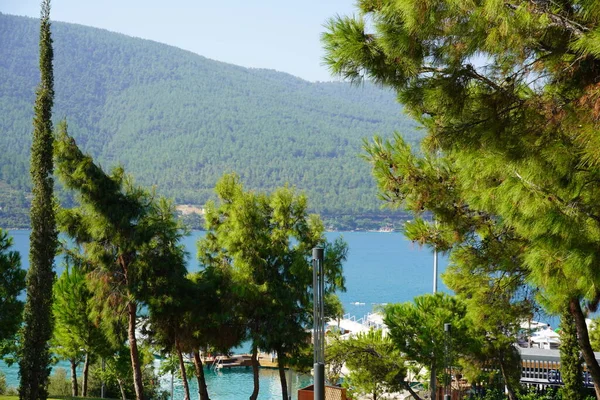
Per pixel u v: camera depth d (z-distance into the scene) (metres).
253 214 20.73
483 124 6.33
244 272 20.48
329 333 21.09
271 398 38.72
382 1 6.36
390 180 9.23
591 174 5.65
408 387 20.73
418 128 8.12
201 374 21.88
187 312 20.67
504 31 5.62
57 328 26.08
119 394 32.59
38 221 18.55
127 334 21.89
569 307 9.42
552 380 25.27
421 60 6.34
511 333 19.70
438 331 19.06
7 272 20.97
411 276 136.88
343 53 6.47
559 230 5.52
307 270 20.36
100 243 20.52
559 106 6.06
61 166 19.89
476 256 9.35
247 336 21.09
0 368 45.59
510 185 5.93
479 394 22.86
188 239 186.38
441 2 5.72
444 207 9.16
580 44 5.33
